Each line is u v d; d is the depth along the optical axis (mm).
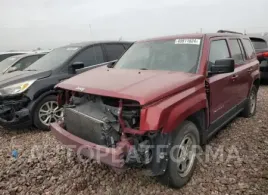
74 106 3186
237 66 4398
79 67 5258
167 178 2850
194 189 2957
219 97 3637
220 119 3805
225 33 4535
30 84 4828
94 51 6039
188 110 2768
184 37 3891
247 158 3592
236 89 4301
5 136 4902
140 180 3164
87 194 2941
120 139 2641
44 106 5031
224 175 3193
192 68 3367
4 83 4836
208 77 3383
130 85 2752
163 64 3631
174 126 2570
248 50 5180
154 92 2541
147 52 4004
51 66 5395
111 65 4316
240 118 5305
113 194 2924
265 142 4090
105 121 2656
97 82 2988
